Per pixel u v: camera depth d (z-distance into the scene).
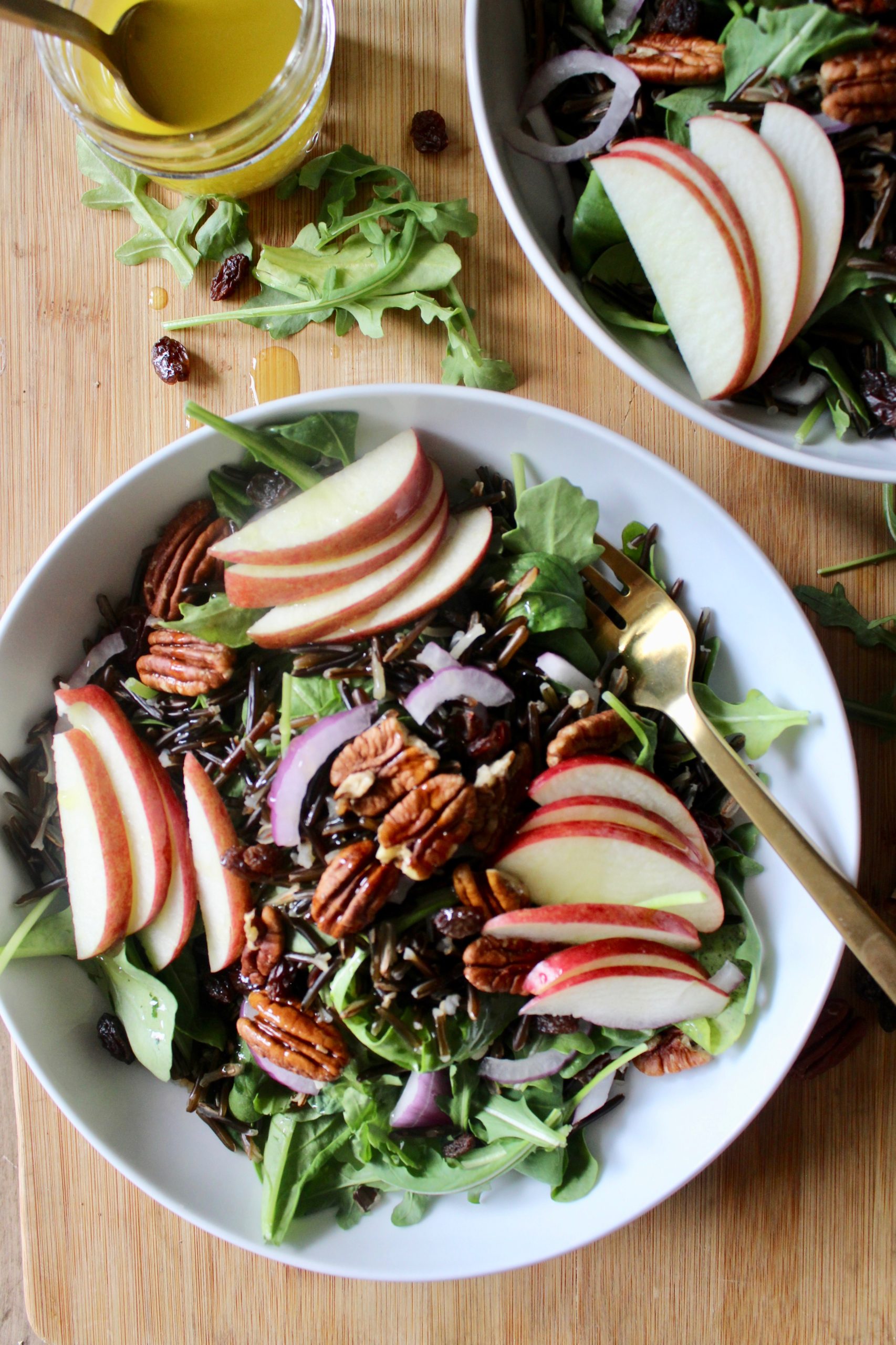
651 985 0.51
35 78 0.56
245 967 0.53
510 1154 0.52
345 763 0.51
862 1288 0.56
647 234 0.50
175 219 0.56
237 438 0.51
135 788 0.53
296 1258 0.52
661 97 0.51
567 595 0.52
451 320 0.55
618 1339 0.56
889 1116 0.56
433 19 0.56
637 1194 0.52
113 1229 0.57
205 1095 0.54
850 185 0.50
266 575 0.52
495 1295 0.57
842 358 0.52
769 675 0.52
